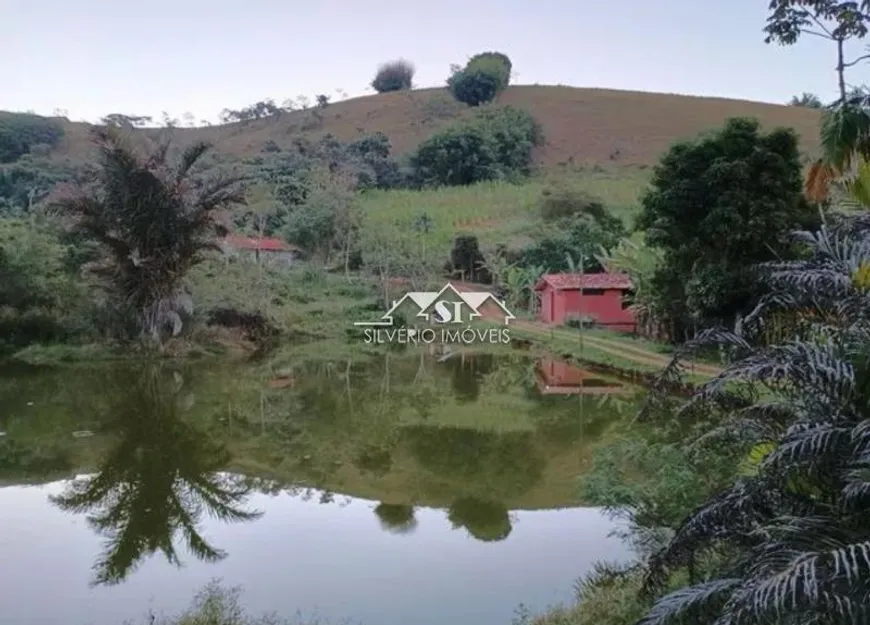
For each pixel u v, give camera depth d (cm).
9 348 2191
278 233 3538
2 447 1176
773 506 337
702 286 1576
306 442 1219
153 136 5178
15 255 2223
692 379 1128
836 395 326
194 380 1872
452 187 4628
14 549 740
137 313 2272
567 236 3253
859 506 302
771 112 5444
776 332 392
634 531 598
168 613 589
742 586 280
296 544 748
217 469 1054
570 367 1961
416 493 928
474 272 3341
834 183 455
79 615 588
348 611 584
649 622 312
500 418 1384
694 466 550
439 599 605
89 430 1303
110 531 794
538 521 811
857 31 432
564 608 544
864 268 352
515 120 5231
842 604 266
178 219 2233
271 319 2575
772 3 451
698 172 1636
